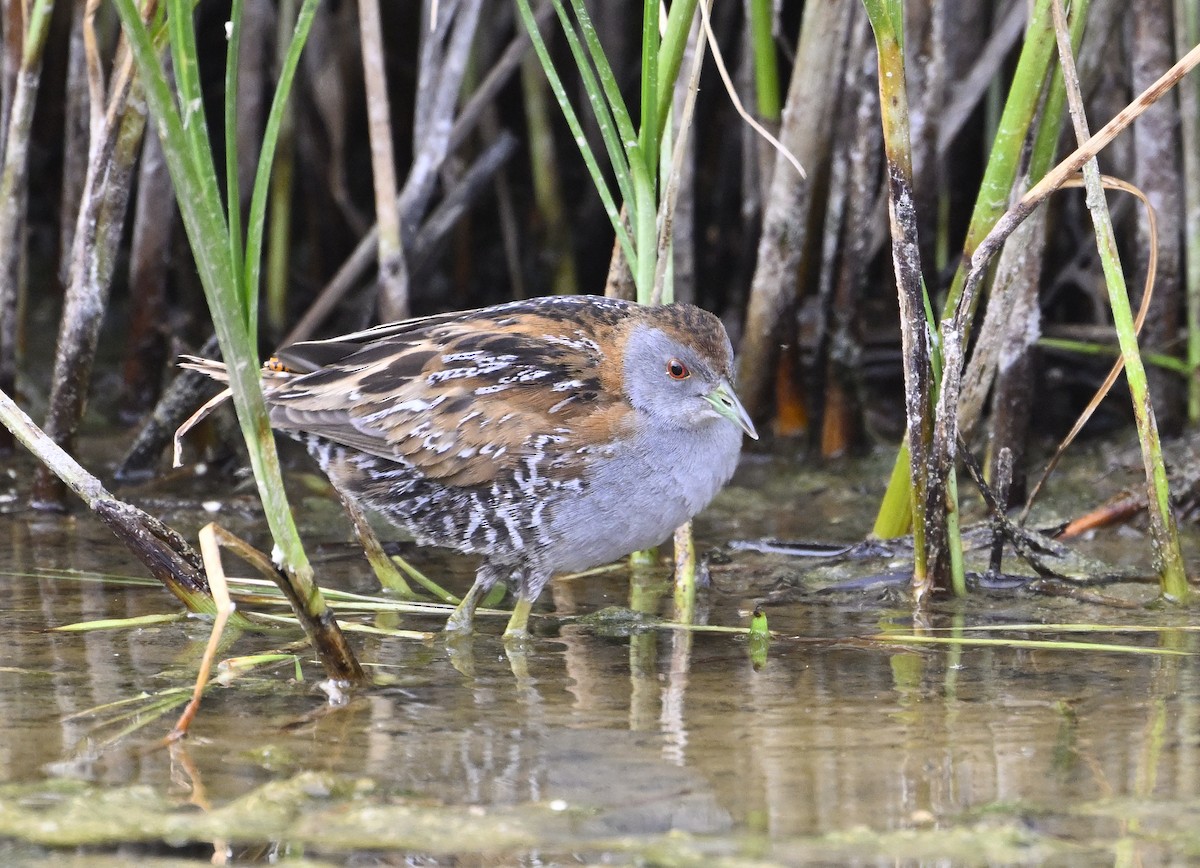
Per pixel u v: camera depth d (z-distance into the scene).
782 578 9.76
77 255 10.62
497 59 15.18
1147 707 7.00
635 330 8.75
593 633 8.62
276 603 8.91
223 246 6.34
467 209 15.51
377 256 14.07
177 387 12.13
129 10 5.88
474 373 8.66
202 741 6.55
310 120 15.33
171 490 11.99
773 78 11.72
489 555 8.77
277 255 14.66
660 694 7.31
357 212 15.37
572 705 7.13
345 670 7.42
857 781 6.06
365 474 8.90
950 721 6.82
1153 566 9.66
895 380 13.97
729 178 14.87
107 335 15.43
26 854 5.41
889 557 9.89
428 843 5.52
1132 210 12.89
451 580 9.90
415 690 7.39
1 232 11.59
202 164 6.26
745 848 5.43
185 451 12.69
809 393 12.98
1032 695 7.23
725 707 7.08
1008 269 9.26
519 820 5.70
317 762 6.31
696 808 5.80
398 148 16.08
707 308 15.22
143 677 7.50
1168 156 12.10
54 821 5.69
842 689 7.38
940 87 11.82
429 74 13.11
